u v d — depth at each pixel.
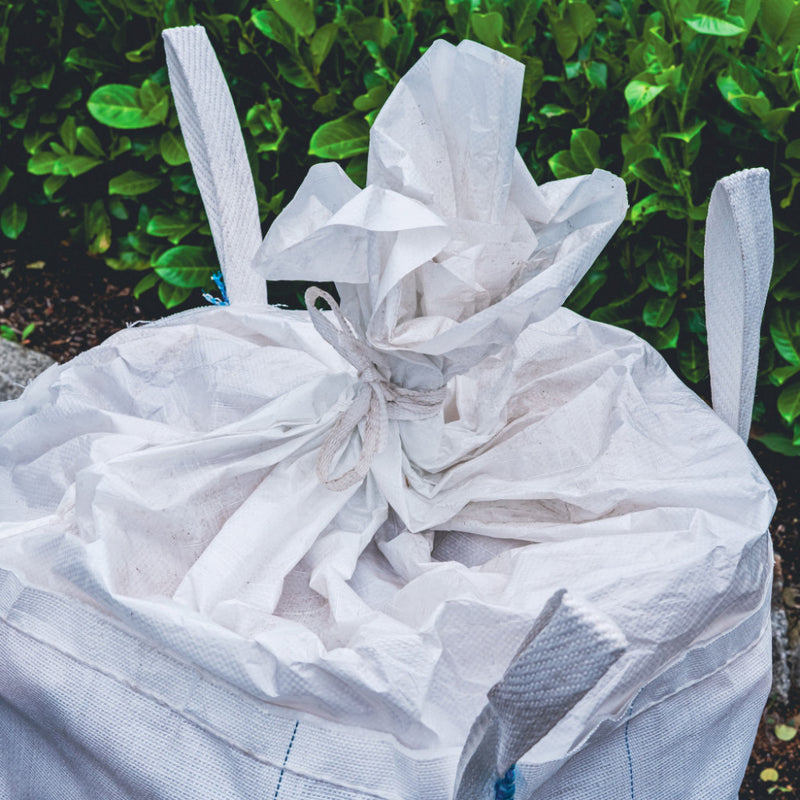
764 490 1.45
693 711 1.30
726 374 1.53
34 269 2.89
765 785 2.04
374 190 1.16
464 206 1.29
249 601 1.31
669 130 2.10
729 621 1.35
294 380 1.54
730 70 2.01
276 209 2.51
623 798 1.25
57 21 2.66
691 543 1.33
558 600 0.94
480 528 1.51
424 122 1.27
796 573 2.26
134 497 1.35
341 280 1.26
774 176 2.10
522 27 2.18
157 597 1.27
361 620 1.27
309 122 2.46
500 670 1.23
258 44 2.42
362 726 1.19
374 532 1.47
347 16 2.27
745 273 1.39
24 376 2.48
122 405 1.59
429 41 2.29
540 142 2.27
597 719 1.21
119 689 1.21
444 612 1.22
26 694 1.26
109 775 1.23
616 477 1.49
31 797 1.35
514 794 1.12
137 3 2.48
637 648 1.24
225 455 1.42
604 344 1.72
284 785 1.15
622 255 2.29
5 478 1.57
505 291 1.31
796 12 1.98
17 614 1.29
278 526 1.37
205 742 1.18
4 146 2.85
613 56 2.15
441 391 1.39
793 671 2.13
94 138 2.68
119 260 2.83
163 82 2.57
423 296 1.29
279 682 1.16
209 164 1.60
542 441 1.53
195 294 2.79
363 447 1.38
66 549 1.27
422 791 1.16
